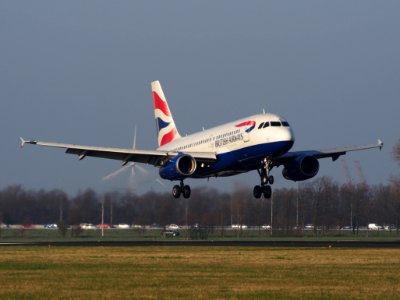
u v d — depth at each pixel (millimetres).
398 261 143375
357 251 172250
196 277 117062
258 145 189000
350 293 100375
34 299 95062
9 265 137875
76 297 96562
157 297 96250
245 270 126750
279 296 97562
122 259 150125
